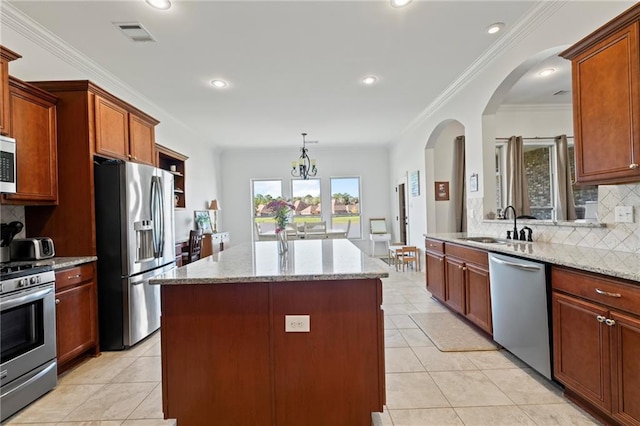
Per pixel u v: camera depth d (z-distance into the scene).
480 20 2.68
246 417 1.70
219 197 7.87
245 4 2.40
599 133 1.92
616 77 1.80
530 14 2.61
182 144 5.67
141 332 2.94
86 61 3.18
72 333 2.44
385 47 3.10
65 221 2.70
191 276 1.66
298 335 1.70
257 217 8.14
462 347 2.68
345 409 1.71
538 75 3.74
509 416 1.78
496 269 2.53
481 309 2.81
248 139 6.89
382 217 8.23
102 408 1.96
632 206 2.03
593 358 1.68
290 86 4.00
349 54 3.22
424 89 4.21
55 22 2.55
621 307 1.52
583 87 2.03
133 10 2.43
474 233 3.77
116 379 2.31
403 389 2.08
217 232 6.92
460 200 5.47
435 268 3.85
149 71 3.48
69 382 2.27
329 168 8.22
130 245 2.81
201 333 1.70
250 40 2.91
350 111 5.07
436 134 5.06
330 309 1.71
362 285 1.71
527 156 5.22
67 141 2.69
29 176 2.40
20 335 1.99
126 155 3.20
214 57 3.21
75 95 2.69
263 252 2.67
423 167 5.45
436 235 3.91
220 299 1.70
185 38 2.84
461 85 3.95
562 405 1.87
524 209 4.65
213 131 6.14
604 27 1.82
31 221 2.70
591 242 2.32
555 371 1.96
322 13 2.54
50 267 2.20
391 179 7.98
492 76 3.32
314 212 8.22
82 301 2.56
